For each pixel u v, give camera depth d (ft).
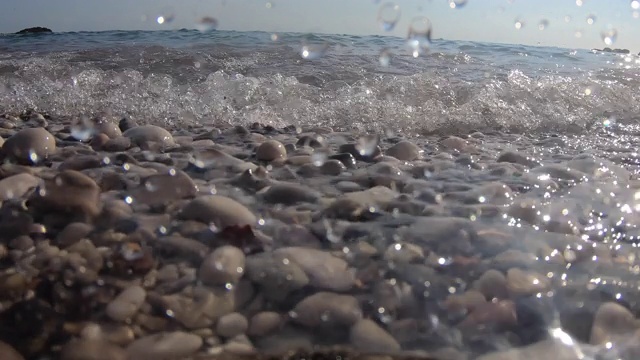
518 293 0.95
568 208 1.34
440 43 5.45
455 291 0.96
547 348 0.83
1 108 3.07
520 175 1.63
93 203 1.23
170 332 0.85
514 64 4.44
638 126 2.87
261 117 2.92
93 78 3.57
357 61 4.16
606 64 4.56
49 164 1.71
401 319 0.89
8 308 0.88
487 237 1.14
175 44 5.02
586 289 0.97
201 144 2.07
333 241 1.12
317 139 2.23
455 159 1.86
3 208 1.22
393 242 1.12
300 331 0.86
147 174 1.54
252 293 0.94
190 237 1.11
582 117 2.99
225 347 0.82
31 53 4.58
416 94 3.23
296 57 4.30
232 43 5.03
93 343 0.81
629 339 0.85
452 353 0.83
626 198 1.43
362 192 1.40
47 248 1.07
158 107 3.08
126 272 0.99
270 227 1.18
